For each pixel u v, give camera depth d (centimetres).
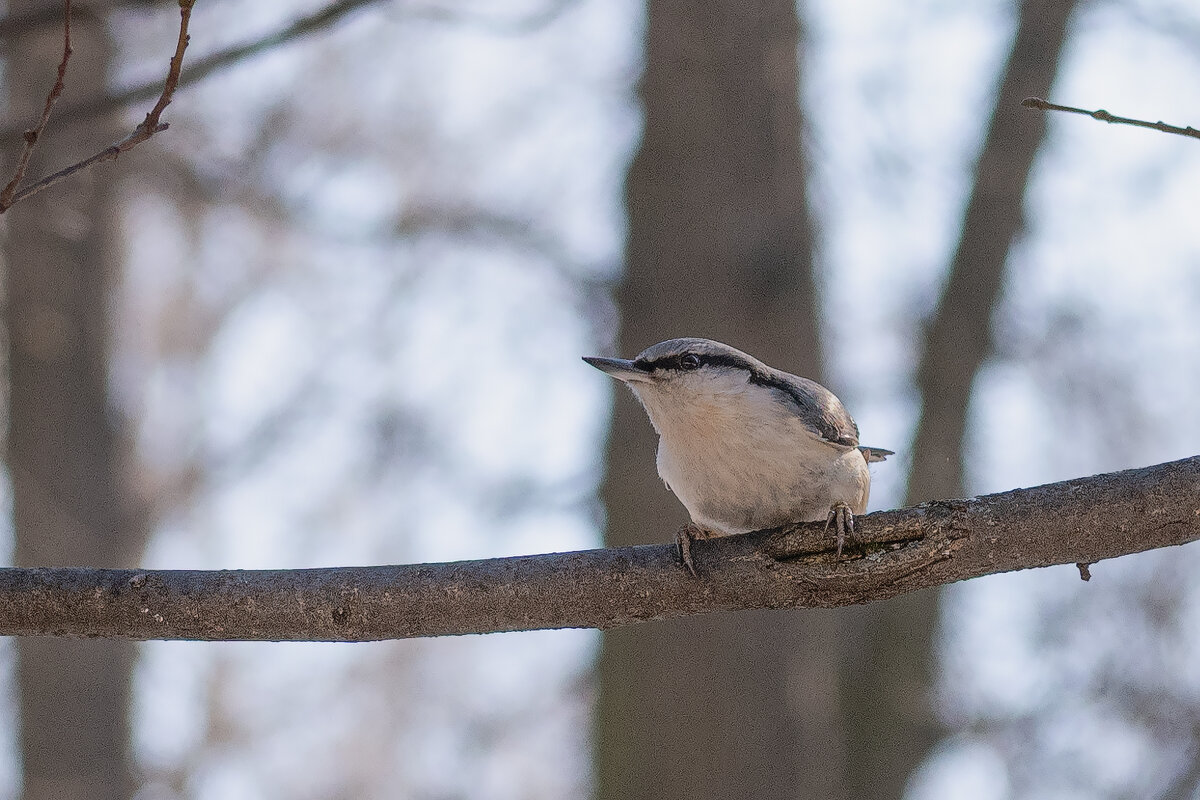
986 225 1477
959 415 1456
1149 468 613
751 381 766
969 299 1473
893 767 1448
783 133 1196
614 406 1191
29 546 1429
